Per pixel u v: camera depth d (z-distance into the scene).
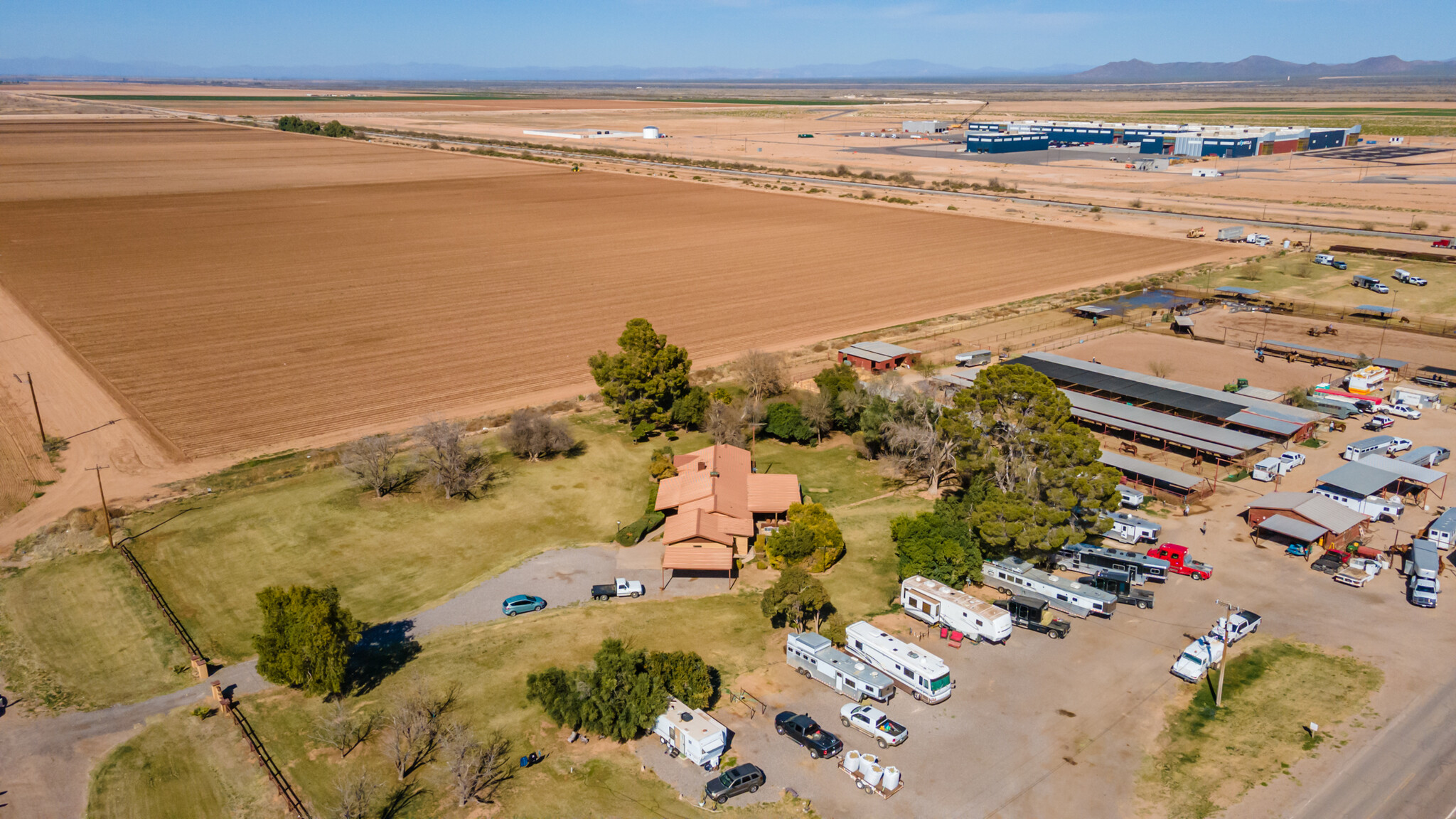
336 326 129.25
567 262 172.75
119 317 132.00
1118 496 64.88
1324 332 125.06
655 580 64.88
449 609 61.03
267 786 45.09
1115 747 47.06
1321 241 188.25
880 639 53.72
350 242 190.00
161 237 191.25
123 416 96.50
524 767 45.91
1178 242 190.88
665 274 163.88
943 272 166.50
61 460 86.00
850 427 91.88
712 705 50.69
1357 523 67.81
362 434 91.75
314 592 52.59
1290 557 66.62
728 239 195.50
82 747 47.88
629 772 45.69
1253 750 46.53
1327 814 42.12
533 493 79.31
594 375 92.69
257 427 93.75
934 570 62.56
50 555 68.38
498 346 121.31
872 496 78.62
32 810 43.56
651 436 92.25
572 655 55.31
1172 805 43.09
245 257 174.12
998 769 45.62
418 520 74.19
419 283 155.25
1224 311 138.12
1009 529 62.88
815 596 55.88
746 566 67.19
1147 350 119.00
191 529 72.00
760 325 131.88
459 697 51.34
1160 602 60.81
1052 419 66.25
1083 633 57.53
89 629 58.88
